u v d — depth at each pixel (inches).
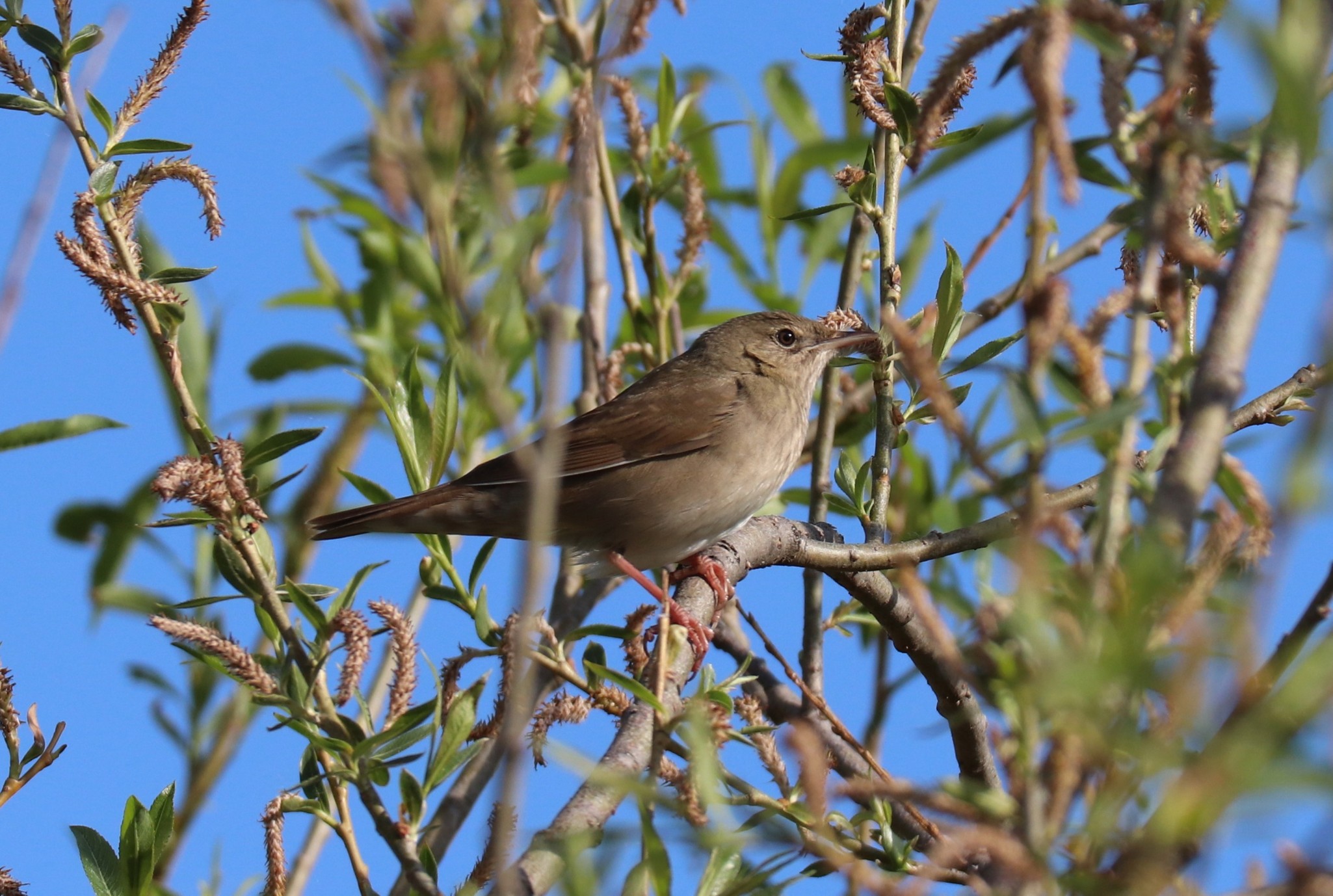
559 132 466.3
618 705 343.6
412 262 398.3
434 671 348.5
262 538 344.2
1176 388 235.6
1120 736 173.5
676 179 508.1
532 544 180.5
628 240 521.3
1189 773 170.4
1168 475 207.8
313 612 336.8
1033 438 189.5
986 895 195.0
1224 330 216.8
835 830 299.1
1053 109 198.2
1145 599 174.9
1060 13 202.2
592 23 494.0
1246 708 182.4
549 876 275.1
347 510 426.6
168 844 318.7
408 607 468.8
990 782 395.2
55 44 349.7
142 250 429.4
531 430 499.8
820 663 459.8
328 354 483.2
